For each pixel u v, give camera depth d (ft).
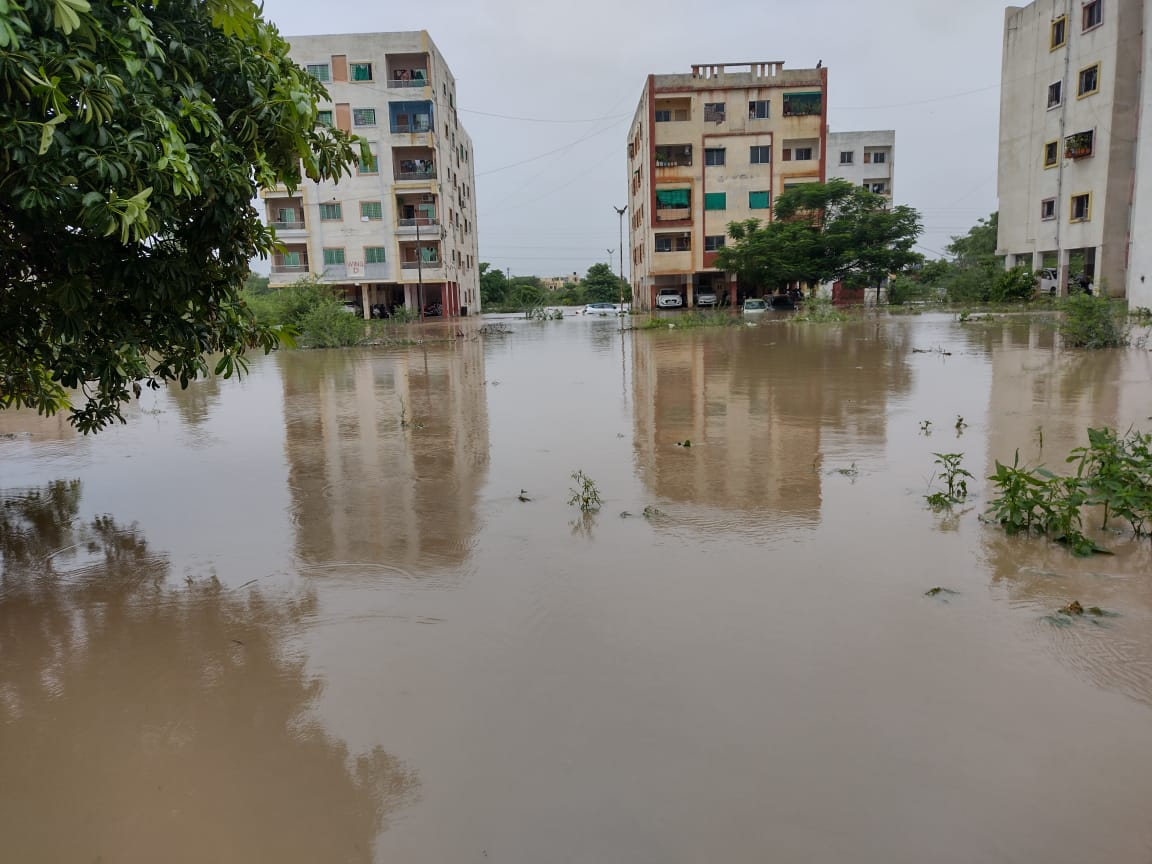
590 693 10.67
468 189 198.59
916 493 19.42
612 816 8.33
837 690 10.54
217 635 12.96
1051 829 8.01
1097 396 32.86
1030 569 14.40
